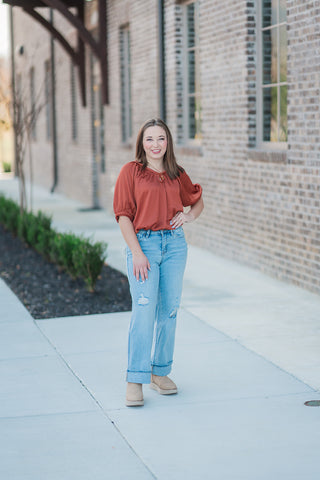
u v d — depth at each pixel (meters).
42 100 21.45
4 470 3.73
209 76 9.99
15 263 9.91
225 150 9.65
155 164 4.58
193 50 10.82
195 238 11.01
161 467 3.72
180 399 4.72
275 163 8.29
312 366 5.34
